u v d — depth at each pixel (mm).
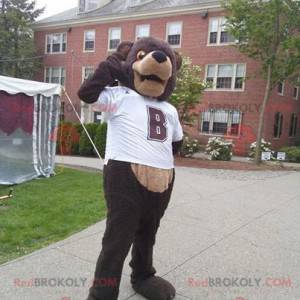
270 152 16141
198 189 8766
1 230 4984
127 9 26953
